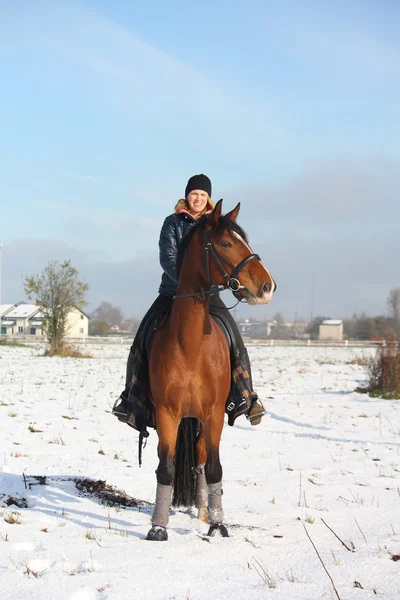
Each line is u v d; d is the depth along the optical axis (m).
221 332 5.64
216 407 5.31
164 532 5.22
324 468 9.04
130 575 4.25
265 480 8.09
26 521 5.60
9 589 3.98
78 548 4.82
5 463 7.80
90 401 14.99
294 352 47.94
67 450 9.06
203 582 4.18
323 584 4.24
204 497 6.07
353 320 113.06
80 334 91.94
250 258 5.02
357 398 18.34
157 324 5.57
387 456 10.19
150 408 5.77
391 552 5.05
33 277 33.94
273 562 4.73
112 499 6.70
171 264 5.72
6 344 44.22
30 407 13.10
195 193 6.07
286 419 14.11
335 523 6.11
